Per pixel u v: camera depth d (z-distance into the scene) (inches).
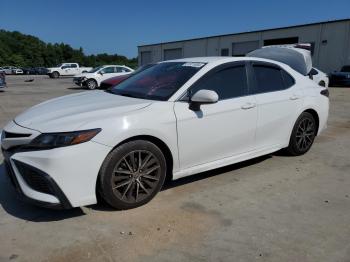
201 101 150.6
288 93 200.8
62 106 153.9
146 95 162.7
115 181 138.6
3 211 142.6
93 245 120.1
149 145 144.5
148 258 113.5
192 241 123.0
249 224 134.9
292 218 140.0
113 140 134.0
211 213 143.2
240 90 178.4
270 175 186.2
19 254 114.8
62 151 125.8
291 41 1289.4
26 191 131.4
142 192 148.1
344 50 1115.9
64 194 127.7
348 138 272.7
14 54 3666.3
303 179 181.6
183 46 1736.0
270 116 189.6
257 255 115.5
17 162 130.7
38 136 129.3
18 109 439.2
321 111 222.2
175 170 156.6
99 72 854.5
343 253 117.0
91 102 157.1
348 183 177.3
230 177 182.2
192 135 156.7
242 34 1450.5
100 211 142.9
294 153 216.4
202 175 184.2
